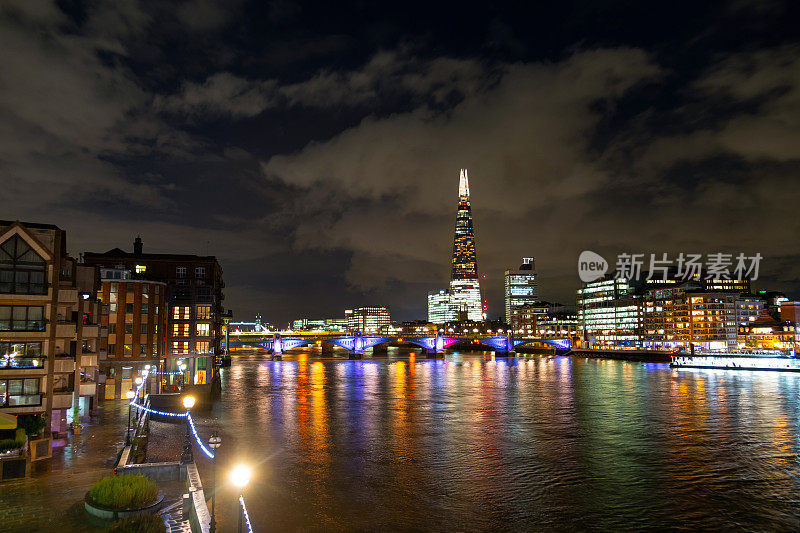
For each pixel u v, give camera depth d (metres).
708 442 65.31
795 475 51.81
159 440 58.66
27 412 45.50
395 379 149.12
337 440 65.19
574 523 40.44
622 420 80.75
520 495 46.03
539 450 61.09
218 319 157.88
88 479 37.22
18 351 45.84
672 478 50.78
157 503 31.80
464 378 153.12
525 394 113.62
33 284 46.81
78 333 57.84
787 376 159.00
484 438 67.31
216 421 75.69
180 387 90.56
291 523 38.62
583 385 132.12
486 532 38.56
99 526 29.31
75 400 56.41
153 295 94.31
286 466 52.72
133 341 90.88
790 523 40.75
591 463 55.72
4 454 37.81
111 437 50.84
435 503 43.88
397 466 54.03
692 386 129.38
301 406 93.31
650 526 40.06
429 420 80.19
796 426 75.50
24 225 47.12
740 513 42.53
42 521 29.95
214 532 26.28
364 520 40.00
